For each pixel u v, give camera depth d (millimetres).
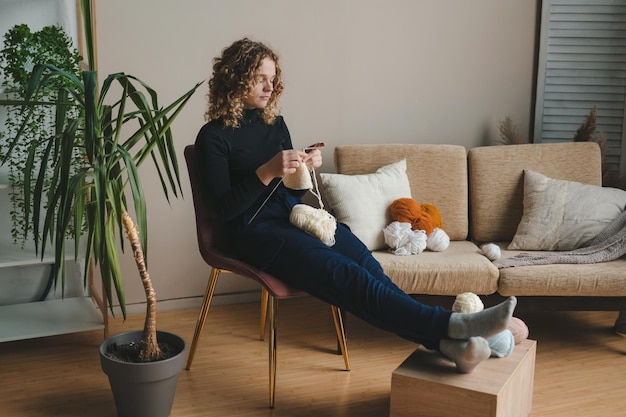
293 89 3287
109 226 2461
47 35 2541
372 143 3471
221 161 2361
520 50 3586
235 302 3367
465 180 3230
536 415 2316
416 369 2086
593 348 2867
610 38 3555
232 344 2867
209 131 2379
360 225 2926
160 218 3174
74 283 3082
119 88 2980
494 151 3254
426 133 3545
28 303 2977
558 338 2967
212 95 2428
